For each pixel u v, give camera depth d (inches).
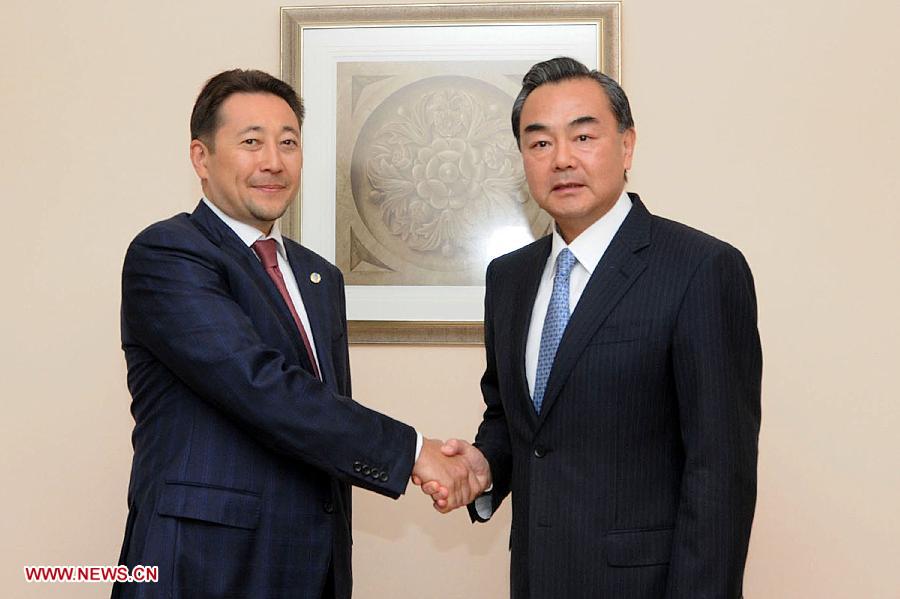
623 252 70.1
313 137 104.5
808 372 101.0
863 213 101.4
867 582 99.8
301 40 104.3
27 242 104.9
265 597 69.0
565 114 71.2
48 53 105.8
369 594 103.3
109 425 103.7
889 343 100.7
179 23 105.6
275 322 73.3
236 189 75.7
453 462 77.4
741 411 64.7
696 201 102.3
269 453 71.4
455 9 103.7
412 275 104.0
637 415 67.1
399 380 104.1
